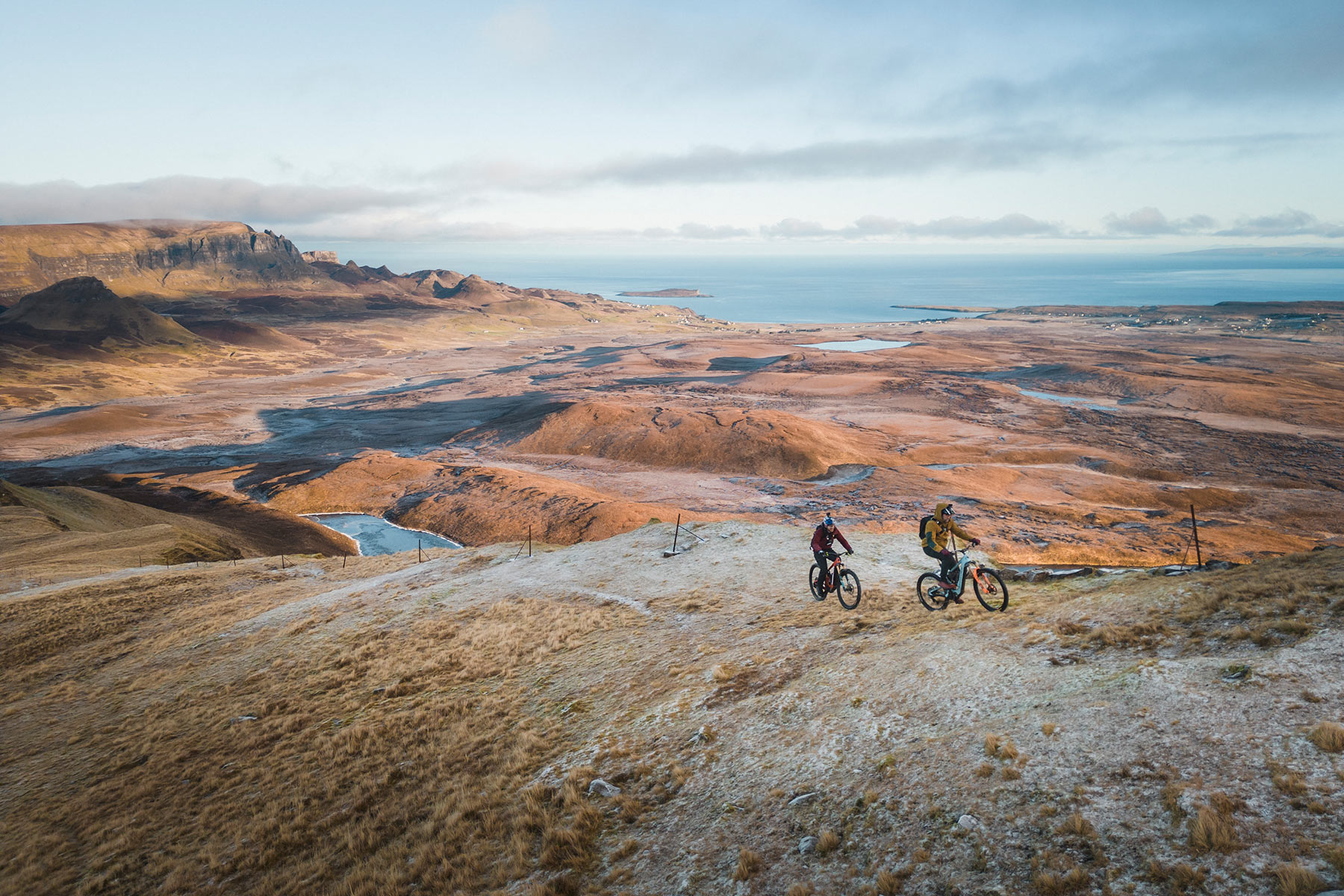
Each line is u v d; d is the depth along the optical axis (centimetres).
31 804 1984
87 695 2919
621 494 17088
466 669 2272
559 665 2119
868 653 1544
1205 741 861
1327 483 17488
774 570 2688
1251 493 16400
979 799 896
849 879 844
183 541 7288
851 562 2611
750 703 1452
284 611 3672
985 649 1384
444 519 15362
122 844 1630
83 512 10656
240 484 19100
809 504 15688
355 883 1227
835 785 1052
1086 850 756
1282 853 658
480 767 1555
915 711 1202
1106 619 1355
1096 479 17588
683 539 3447
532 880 1077
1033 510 14475
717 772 1223
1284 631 1068
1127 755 886
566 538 13550
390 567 4862
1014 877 754
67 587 4756
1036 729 1011
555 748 1534
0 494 9488
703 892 920
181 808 1761
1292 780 740
